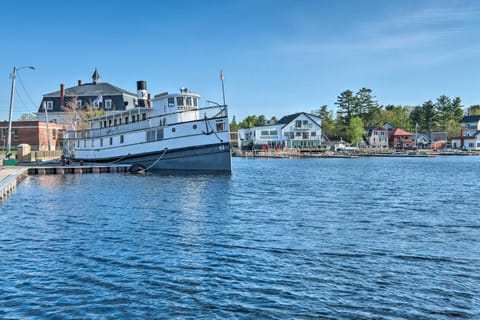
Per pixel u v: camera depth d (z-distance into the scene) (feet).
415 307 29.22
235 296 30.91
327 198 82.17
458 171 165.78
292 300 30.27
